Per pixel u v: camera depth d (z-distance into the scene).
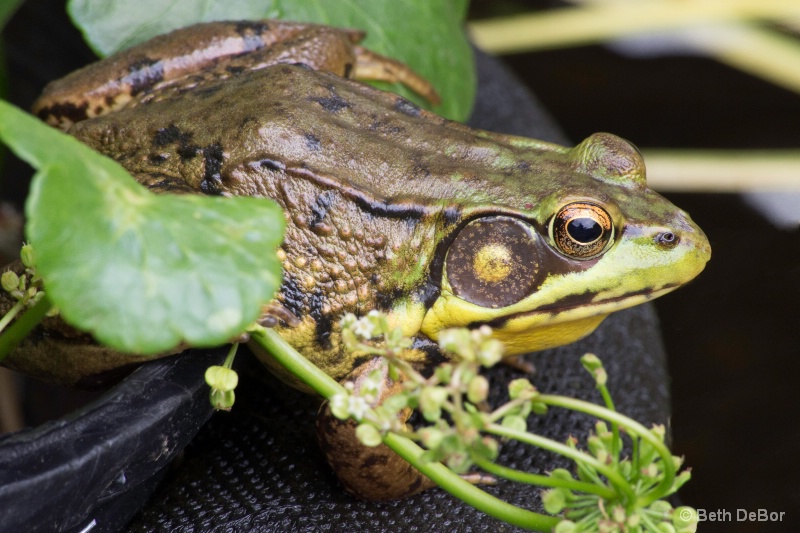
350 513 0.35
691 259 0.34
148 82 0.36
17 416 0.39
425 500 0.35
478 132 0.36
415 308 0.35
